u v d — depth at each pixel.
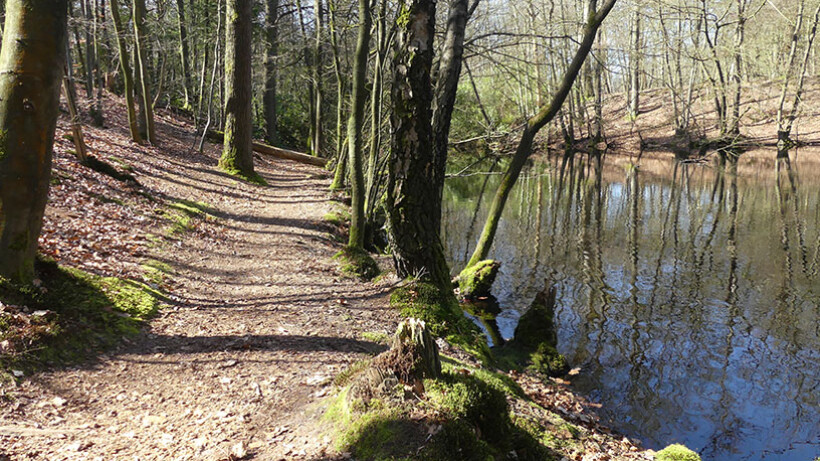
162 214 10.39
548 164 33.34
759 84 41.72
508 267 12.97
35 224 5.28
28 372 4.43
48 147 5.24
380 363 3.87
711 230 16.20
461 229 17.30
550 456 4.14
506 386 5.59
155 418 4.22
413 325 3.89
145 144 16.27
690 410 6.48
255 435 3.93
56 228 7.74
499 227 17.48
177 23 24.78
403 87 6.52
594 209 20.25
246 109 16.66
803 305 10.10
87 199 9.56
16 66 4.96
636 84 42.25
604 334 8.85
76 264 6.60
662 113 43.03
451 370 4.38
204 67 21.48
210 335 5.84
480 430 3.78
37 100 5.05
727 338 8.66
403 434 3.37
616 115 45.44
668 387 7.04
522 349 7.87
